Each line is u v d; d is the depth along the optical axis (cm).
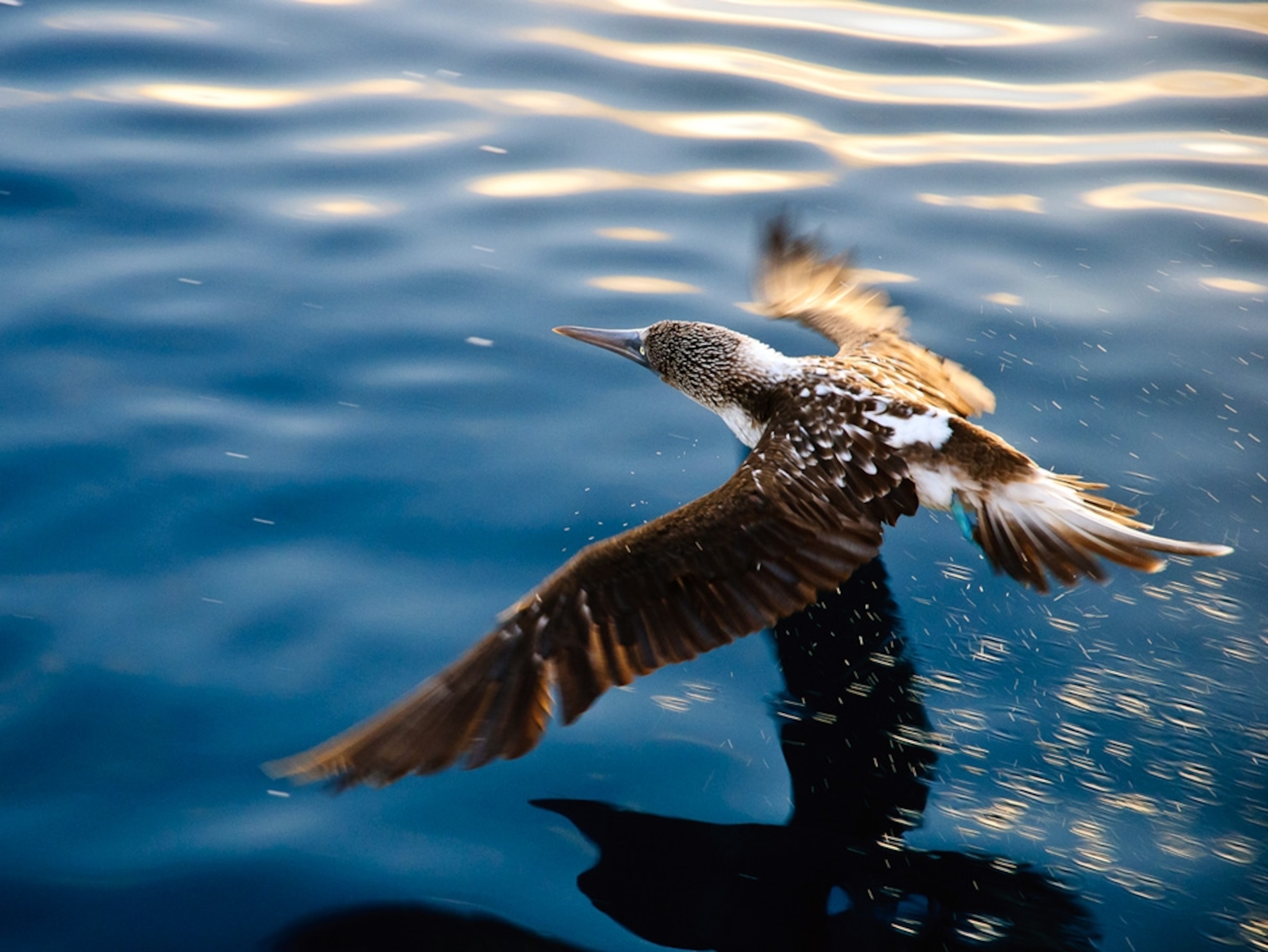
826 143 1509
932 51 1694
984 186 1445
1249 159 1491
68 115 1461
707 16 1761
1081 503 793
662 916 721
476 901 728
